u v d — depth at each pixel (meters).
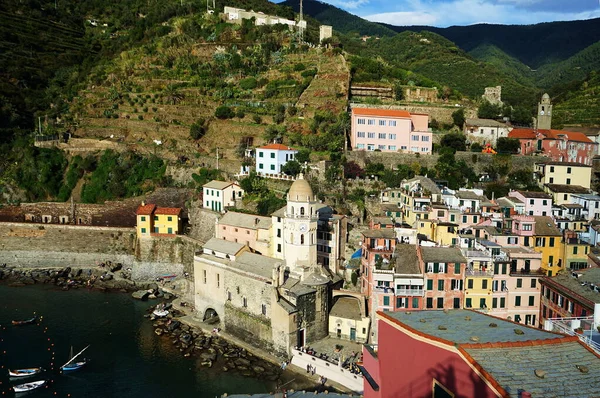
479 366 29.84
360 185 142.75
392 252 102.38
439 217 115.06
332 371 91.31
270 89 199.75
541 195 124.25
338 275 118.12
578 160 162.75
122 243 156.38
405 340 37.56
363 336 103.94
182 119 197.88
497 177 154.88
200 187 164.50
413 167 151.00
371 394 46.66
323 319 106.00
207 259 119.69
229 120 190.50
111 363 99.12
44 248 159.38
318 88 193.62
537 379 29.03
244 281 109.81
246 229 128.00
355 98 193.38
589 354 32.75
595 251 105.06
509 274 96.06
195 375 95.00
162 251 148.50
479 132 175.75
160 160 183.25
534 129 174.50
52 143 196.12
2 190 182.88
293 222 110.38
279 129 177.38
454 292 95.38
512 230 109.62
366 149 164.00
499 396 27.66
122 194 179.62
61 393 88.19
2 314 121.56
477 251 97.94
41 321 118.06
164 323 118.19
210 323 119.12
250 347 107.25
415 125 171.50
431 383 34.12
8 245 160.25
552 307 89.75
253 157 172.25
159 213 150.88
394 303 96.25
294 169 150.75
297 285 103.75
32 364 98.06
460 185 145.38
